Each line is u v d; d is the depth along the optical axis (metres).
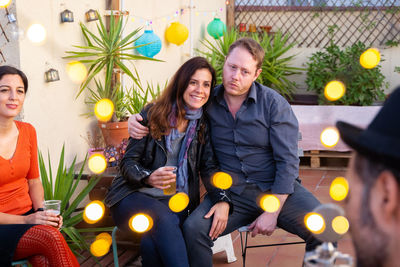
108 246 3.22
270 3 7.88
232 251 3.35
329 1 7.66
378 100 7.08
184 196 2.66
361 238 0.74
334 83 4.05
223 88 2.79
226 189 2.65
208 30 7.07
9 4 2.89
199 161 2.76
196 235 2.53
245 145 2.75
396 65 7.42
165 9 5.92
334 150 5.84
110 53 3.89
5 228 2.25
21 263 2.27
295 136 2.69
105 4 4.39
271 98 2.71
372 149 0.70
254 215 2.79
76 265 2.29
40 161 3.09
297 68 7.14
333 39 7.69
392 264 0.70
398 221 0.68
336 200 3.00
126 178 2.60
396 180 0.68
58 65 3.64
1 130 2.48
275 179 2.67
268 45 7.32
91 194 3.49
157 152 2.68
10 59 3.08
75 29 3.88
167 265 2.37
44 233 2.21
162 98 2.68
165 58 5.96
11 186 2.53
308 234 2.53
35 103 3.36
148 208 2.48
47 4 3.47
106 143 3.85
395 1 7.39
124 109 4.17
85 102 4.03
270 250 3.57
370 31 7.52
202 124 2.74
